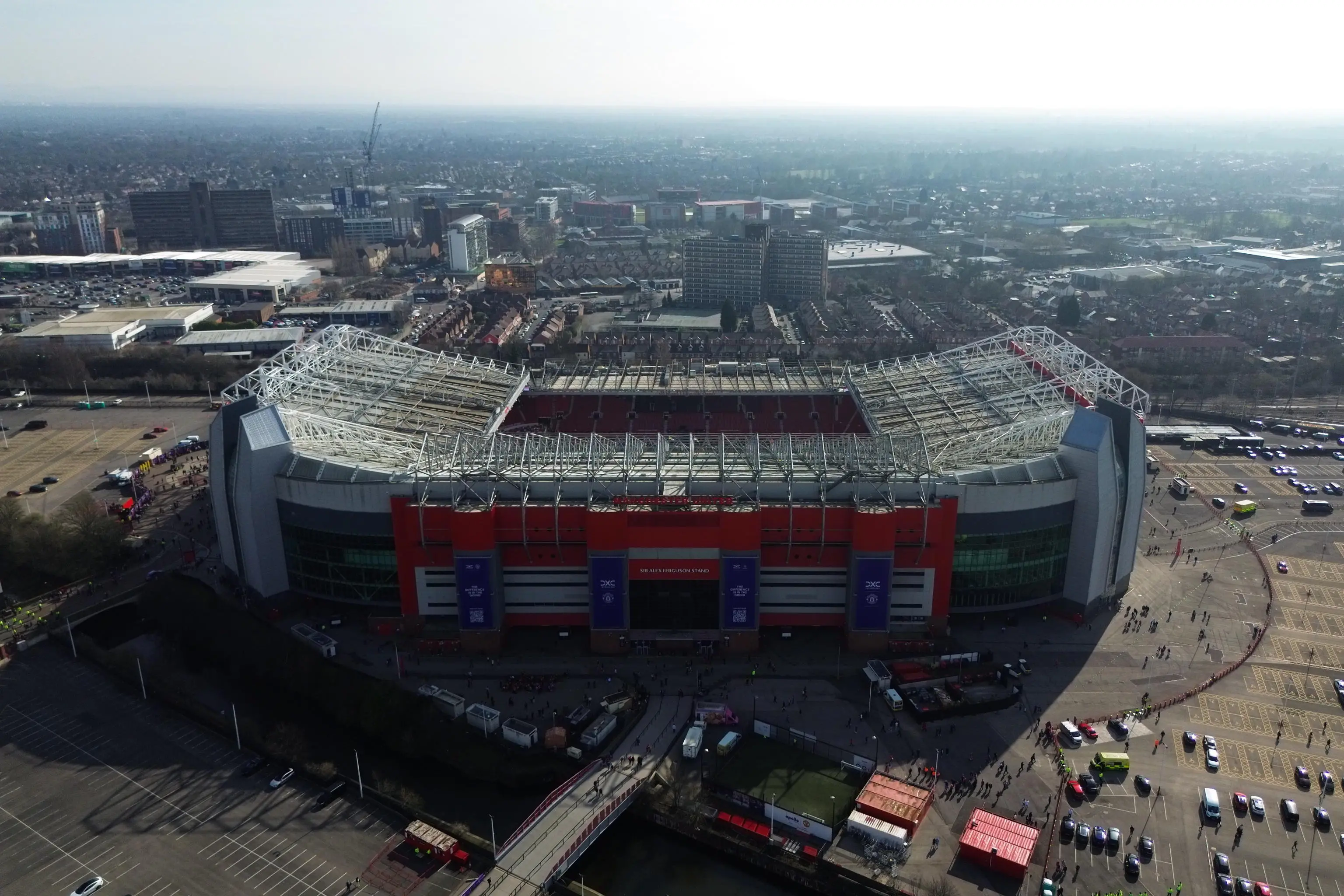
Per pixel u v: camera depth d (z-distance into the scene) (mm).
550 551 175625
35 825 136875
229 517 189625
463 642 176500
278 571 187875
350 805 142000
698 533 170375
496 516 172250
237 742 156125
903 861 126562
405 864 130125
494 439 191000
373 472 183125
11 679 173000
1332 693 163250
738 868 132500
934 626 179375
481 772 147250
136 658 178375
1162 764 145125
